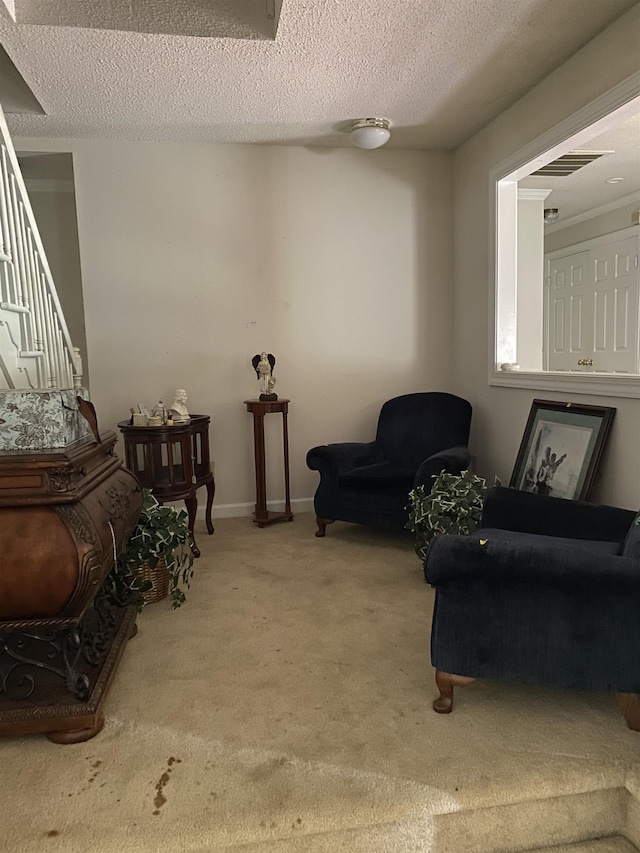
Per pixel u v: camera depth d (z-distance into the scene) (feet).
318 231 13.37
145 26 8.08
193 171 12.78
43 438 5.74
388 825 4.78
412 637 7.60
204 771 5.15
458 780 4.98
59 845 4.38
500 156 11.48
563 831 5.15
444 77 9.73
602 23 8.22
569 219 19.39
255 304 13.29
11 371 7.38
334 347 13.70
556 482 9.55
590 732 5.65
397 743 5.49
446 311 14.14
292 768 5.16
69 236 13.98
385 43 8.55
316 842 4.68
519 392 11.40
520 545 5.62
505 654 5.74
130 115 11.03
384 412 13.25
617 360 17.61
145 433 10.46
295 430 13.76
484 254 12.41
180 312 13.03
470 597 5.77
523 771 5.08
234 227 13.05
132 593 7.84
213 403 13.34
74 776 5.12
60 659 6.61
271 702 6.18
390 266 13.75
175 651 7.29
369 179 13.46
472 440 13.37
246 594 9.07
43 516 5.35
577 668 5.59
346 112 11.10
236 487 13.61
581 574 5.41
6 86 10.47
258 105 10.68
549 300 21.03
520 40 8.61
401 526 10.96
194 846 4.46
